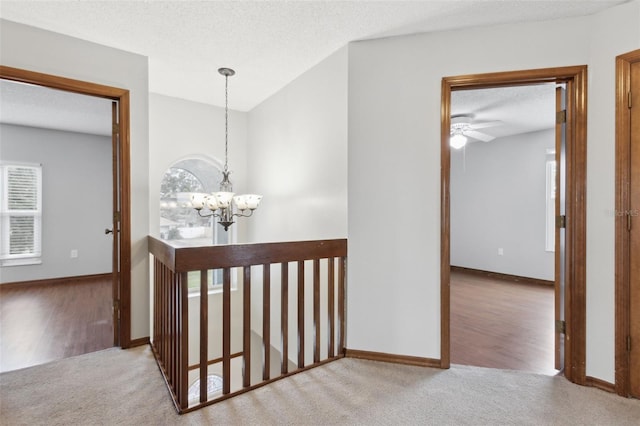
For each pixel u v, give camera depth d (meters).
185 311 1.77
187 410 1.75
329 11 2.06
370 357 2.40
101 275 5.59
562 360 2.23
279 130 3.46
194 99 3.76
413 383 2.06
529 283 5.15
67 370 2.20
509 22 2.15
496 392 1.96
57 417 1.70
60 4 1.97
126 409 1.78
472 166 6.11
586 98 2.02
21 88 3.44
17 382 2.04
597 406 1.82
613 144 1.94
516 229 5.47
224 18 2.13
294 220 3.21
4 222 4.84
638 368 1.87
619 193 1.91
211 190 4.37
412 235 2.32
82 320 3.42
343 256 2.46
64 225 5.28
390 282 2.38
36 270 5.07
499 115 4.22
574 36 2.04
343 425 1.66
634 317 1.88
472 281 5.28
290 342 3.33
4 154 4.82
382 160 2.40
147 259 2.66
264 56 2.69
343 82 2.53
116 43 2.45
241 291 4.32
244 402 1.85
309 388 2.00
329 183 2.71
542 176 5.15
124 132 2.55
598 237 1.99
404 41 2.35
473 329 3.15
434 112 2.28
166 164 3.66
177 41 2.43
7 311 3.72
